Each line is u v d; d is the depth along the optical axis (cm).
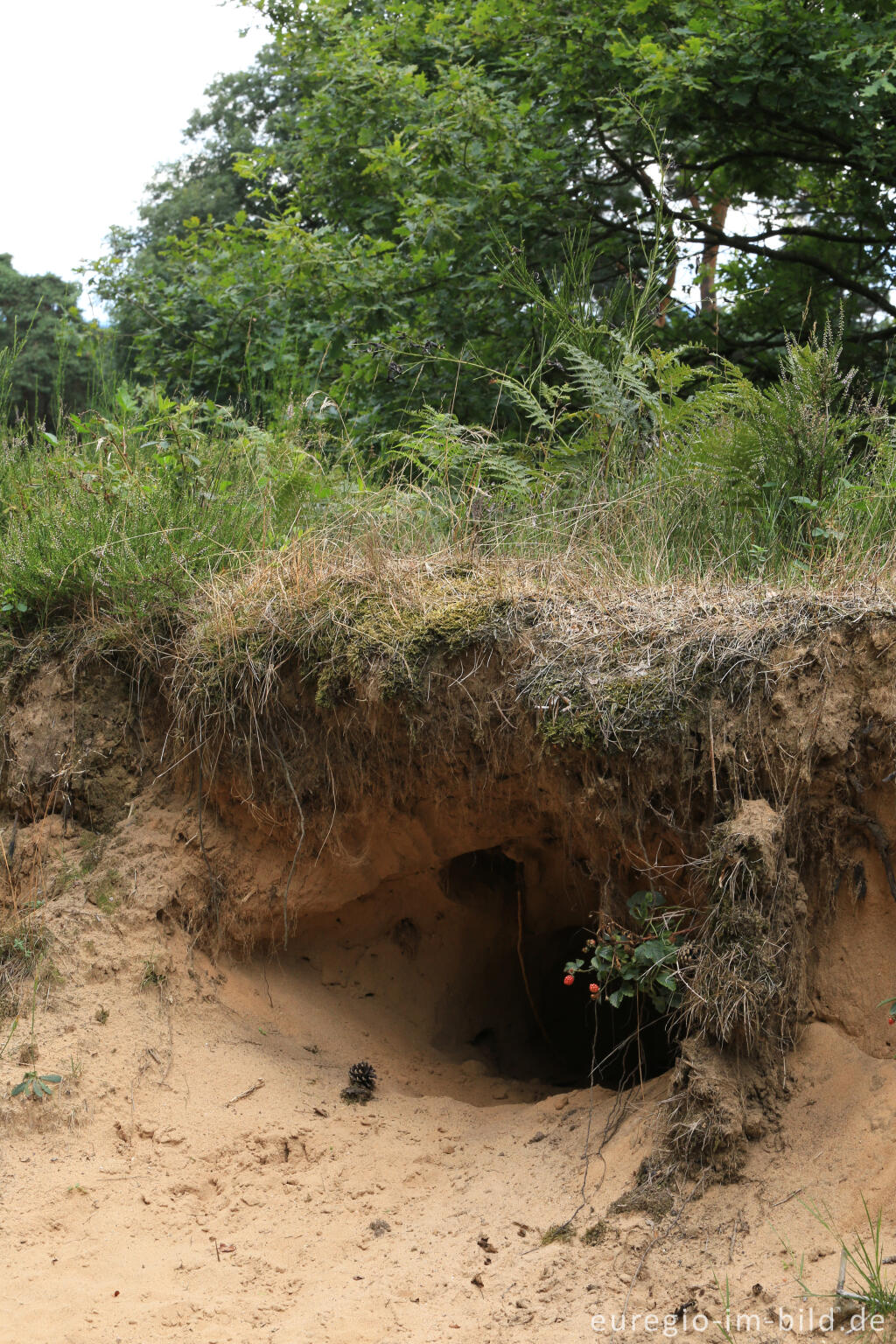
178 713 425
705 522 483
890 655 336
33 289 1059
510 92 792
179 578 449
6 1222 317
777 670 344
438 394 695
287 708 409
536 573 425
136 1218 322
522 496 504
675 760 349
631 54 736
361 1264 300
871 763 335
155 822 423
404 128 823
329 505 507
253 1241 313
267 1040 397
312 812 413
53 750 436
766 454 485
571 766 365
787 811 336
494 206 760
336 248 808
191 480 510
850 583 369
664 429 539
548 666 372
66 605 462
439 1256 298
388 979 450
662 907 352
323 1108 367
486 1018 473
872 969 328
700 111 791
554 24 786
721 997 312
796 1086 316
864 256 901
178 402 606
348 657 394
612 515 484
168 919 407
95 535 463
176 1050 378
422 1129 360
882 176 785
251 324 801
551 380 678
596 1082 450
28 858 424
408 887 449
